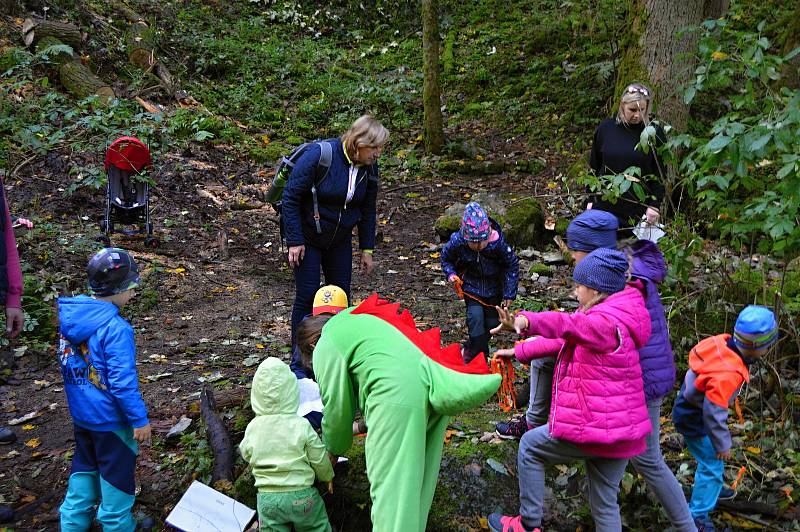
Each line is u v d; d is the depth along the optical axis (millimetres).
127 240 7551
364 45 15203
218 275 7094
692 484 3770
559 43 13789
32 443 4332
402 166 10594
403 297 6680
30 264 6461
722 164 4090
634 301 2963
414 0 15938
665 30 8234
